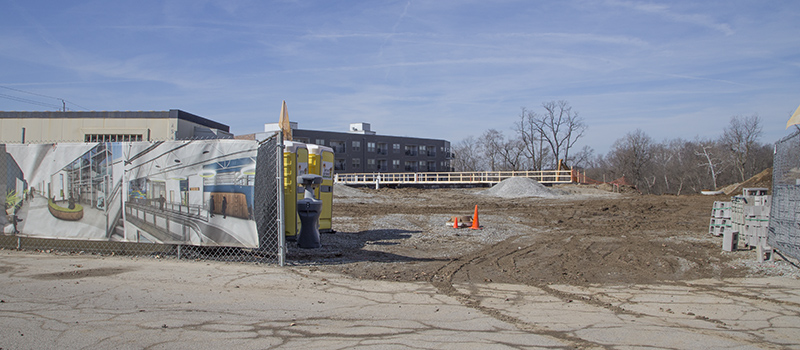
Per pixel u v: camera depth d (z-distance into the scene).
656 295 6.36
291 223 10.43
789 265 8.29
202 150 7.83
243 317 4.91
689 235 12.80
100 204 8.20
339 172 74.31
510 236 12.47
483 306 5.65
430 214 19.17
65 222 8.30
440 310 5.41
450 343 4.22
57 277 6.48
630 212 20.81
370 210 21.22
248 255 8.20
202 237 7.80
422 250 9.98
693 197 31.03
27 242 8.64
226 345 4.06
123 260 7.78
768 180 34.31
